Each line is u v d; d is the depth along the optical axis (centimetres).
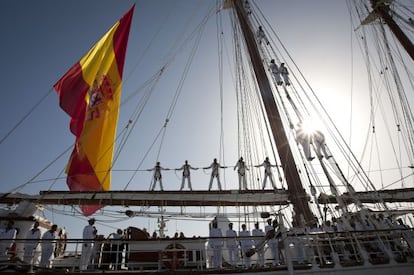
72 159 1180
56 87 1227
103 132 1310
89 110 1295
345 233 902
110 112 1361
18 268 726
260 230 1103
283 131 1432
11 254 807
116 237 1009
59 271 736
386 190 1370
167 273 750
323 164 1335
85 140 1234
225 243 1067
